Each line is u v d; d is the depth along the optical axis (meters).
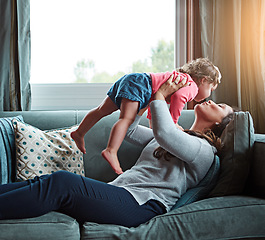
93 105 2.61
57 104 2.59
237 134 1.69
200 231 1.35
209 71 1.78
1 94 2.35
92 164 2.06
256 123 2.43
